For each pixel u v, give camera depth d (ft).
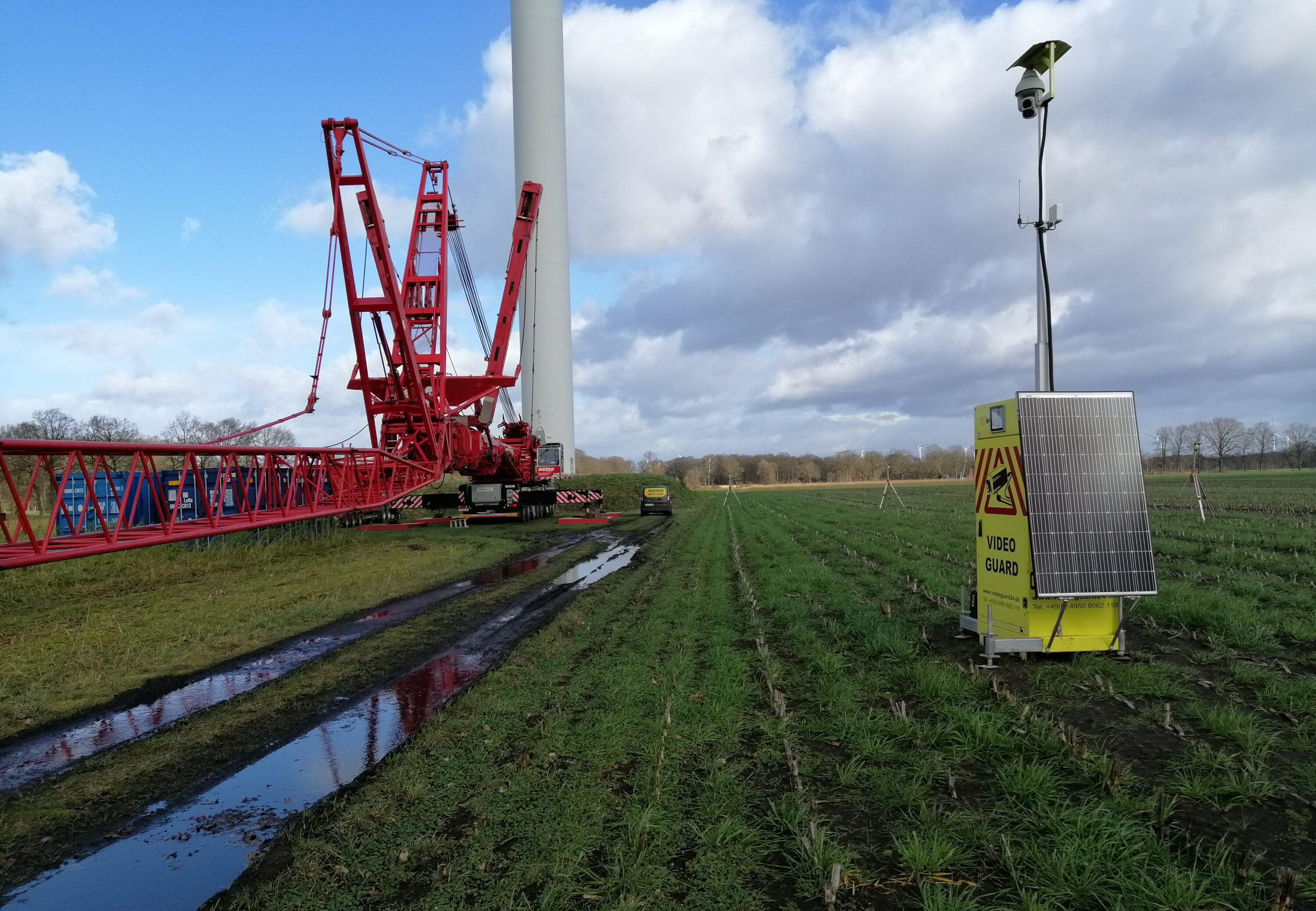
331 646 32.19
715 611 34.12
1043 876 11.60
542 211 154.40
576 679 23.99
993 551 25.25
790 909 11.14
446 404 84.07
